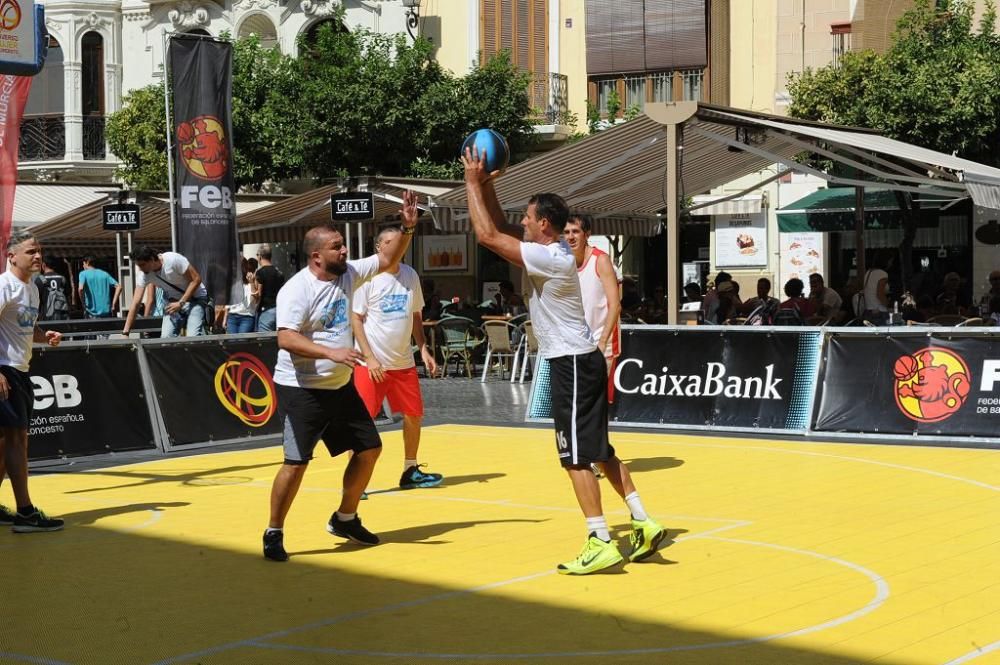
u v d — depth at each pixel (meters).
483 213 6.65
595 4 28.44
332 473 10.51
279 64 28.58
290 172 28.59
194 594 6.23
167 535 7.83
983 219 23.75
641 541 6.73
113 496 9.51
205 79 16.14
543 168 15.88
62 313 20.86
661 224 23.33
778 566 6.67
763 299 17.98
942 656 4.98
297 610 5.87
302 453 7.00
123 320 13.31
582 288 9.03
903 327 12.33
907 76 22.27
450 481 9.89
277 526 7.02
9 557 7.21
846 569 6.59
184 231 16.14
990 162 22.78
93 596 6.22
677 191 13.81
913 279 24.59
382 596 6.12
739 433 12.79
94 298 21.31
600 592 6.14
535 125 28.56
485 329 19.89
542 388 14.12
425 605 5.93
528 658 5.00
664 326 13.50
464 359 20.89
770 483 9.54
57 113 33.09
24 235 7.99
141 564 6.97
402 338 9.38
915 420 12.12
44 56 9.47
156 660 5.07
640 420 13.41
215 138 16.22
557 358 6.64
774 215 25.67
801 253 25.47
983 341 11.91
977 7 24.73
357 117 26.97
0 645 5.32
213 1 32.06
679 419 13.19
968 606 5.79
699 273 26.92
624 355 13.66
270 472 10.72
